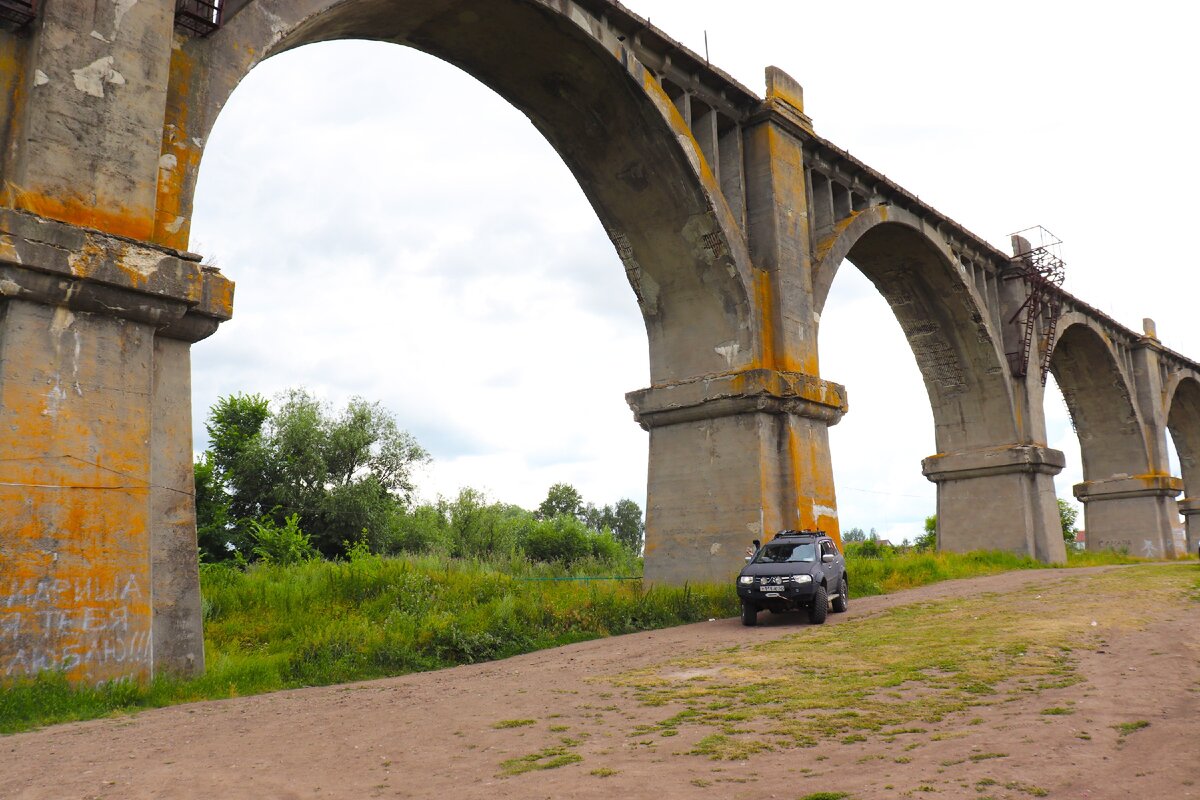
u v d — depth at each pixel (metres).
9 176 10.45
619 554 53.47
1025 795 5.27
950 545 34.78
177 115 12.20
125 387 10.80
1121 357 44.66
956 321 33.94
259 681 11.56
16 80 10.72
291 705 9.89
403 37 18.53
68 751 7.44
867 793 5.43
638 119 20.58
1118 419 44.66
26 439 9.84
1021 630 12.74
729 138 23.36
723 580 20.84
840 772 6.00
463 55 19.61
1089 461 45.84
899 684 9.30
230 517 37.44
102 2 11.12
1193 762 5.75
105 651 10.02
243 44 13.14
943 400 35.62
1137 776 5.52
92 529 10.16
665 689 9.84
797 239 23.42
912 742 6.79
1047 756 6.11
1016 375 34.84
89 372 10.49
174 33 12.30
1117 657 10.20
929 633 13.21
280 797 5.91
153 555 11.05
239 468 38.91
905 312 34.62
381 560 22.05
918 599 19.58
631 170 21.73
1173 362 49.25
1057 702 7.93
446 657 14.17
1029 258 35.25
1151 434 44.84
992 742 6.61
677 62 21.47
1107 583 19.69
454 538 45.09
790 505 20.98
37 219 10.05
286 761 6.96
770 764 6.33
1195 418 55.75
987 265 34.72
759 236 22.86
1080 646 11.09
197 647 11.26
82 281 10.36
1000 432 34.22
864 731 7.26
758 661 11.59
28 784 6.37
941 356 35.06
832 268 24.64
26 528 9.66
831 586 17.39
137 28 11.42
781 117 23.28
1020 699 8.20
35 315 10.17
